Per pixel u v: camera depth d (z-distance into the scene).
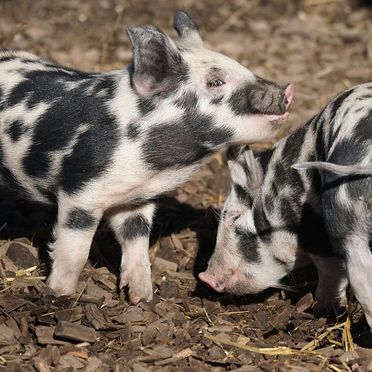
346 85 17.16
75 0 20.44
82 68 17.22
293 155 10.47
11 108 10.72
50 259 11.30
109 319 10.21
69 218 10.41
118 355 9.55
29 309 10.18
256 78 10.34
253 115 10.22
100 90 10.47
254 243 10.79
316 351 9.71
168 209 13.34
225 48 18.59
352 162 9.21
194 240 12.59
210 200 13.61
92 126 10.28
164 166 10.35
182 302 10.98
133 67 10.27
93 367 9.19
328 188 9.36
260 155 10.88
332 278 10.57
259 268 10.88
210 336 9.95
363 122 9.30
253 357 9.59
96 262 11.66
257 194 10.66
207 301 10.96
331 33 19.55
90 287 10.88
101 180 10.25
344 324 10.09
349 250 9.27
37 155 10.52
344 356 9.52
